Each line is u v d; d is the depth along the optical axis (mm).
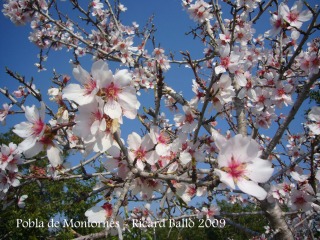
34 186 6910
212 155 3867
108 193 2215
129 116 1731
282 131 2791
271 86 4047
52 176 2820
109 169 2184
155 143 2229
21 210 7441
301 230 4316
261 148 4734
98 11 6051
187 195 3131
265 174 1600
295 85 4344
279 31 3221
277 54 4605
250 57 4668
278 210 3441
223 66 2771
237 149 1656
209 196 2564
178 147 2393
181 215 4367
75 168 2959
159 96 2602
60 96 2357
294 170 3729
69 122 1980
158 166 2355
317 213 3480
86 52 5715
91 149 1800
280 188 3725
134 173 1923
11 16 4938
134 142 2217
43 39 5793
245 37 4375
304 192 3029
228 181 1535
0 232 7711
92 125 1653
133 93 1738
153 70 5531
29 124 1979
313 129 2602
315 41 3836
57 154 1953
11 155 2938
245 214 4227
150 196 2311
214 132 1704
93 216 2057
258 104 4219
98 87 1654
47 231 7016
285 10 3070
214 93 2512
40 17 5609
